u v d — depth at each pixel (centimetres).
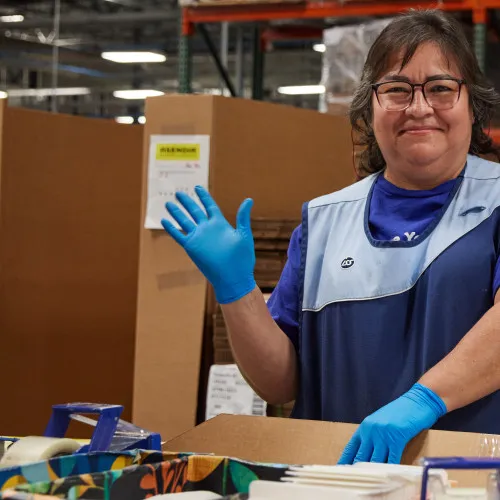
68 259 374
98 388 386
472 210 157
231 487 99
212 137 293
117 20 762
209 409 282
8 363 355
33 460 102
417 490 91
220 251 150
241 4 389
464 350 140
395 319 156
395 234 162
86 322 381
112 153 386
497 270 150
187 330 293
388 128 159
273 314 172
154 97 301
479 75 164
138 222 396
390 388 156
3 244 351
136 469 95
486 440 122
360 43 366
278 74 838
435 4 363
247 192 304
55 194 368
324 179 330
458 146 158
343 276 162
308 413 167
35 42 831
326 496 85
